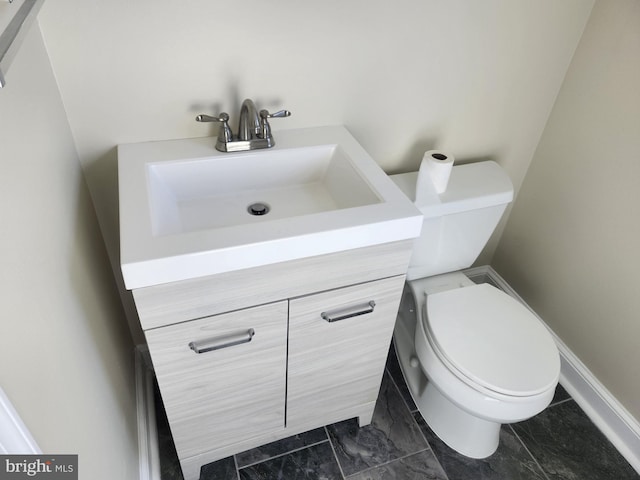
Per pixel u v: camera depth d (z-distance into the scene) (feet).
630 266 4.57
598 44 4.52
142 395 4.74
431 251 4.82
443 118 4.81
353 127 4.50
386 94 4.39
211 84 3.76
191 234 2.89
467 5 4.12
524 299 6.15
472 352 4.16
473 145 5.20
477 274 6.63
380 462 4.72
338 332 3.77
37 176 2.44
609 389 5.10
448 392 4.22
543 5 4.37
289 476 4.56
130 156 3.65
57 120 3.16
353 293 3.54
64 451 2.14
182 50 3.52
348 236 3.10
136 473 3.93
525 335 4.35
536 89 4.97
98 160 3.85
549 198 5.45
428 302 4.66
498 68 4.65
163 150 3.77
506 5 4.25
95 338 3.25
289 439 4.88
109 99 3.56
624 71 4.30
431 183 4.39
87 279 3.31
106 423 3.11
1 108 2.02
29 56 2.68
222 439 4.17
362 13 3.83
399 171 5.06
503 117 5.08
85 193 3.78
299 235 2.95
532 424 5.19
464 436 4.81
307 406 4.33
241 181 3.94
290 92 4.04
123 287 4.77
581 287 5.21
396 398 5.35
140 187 3.26
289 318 3.45
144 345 5.24
